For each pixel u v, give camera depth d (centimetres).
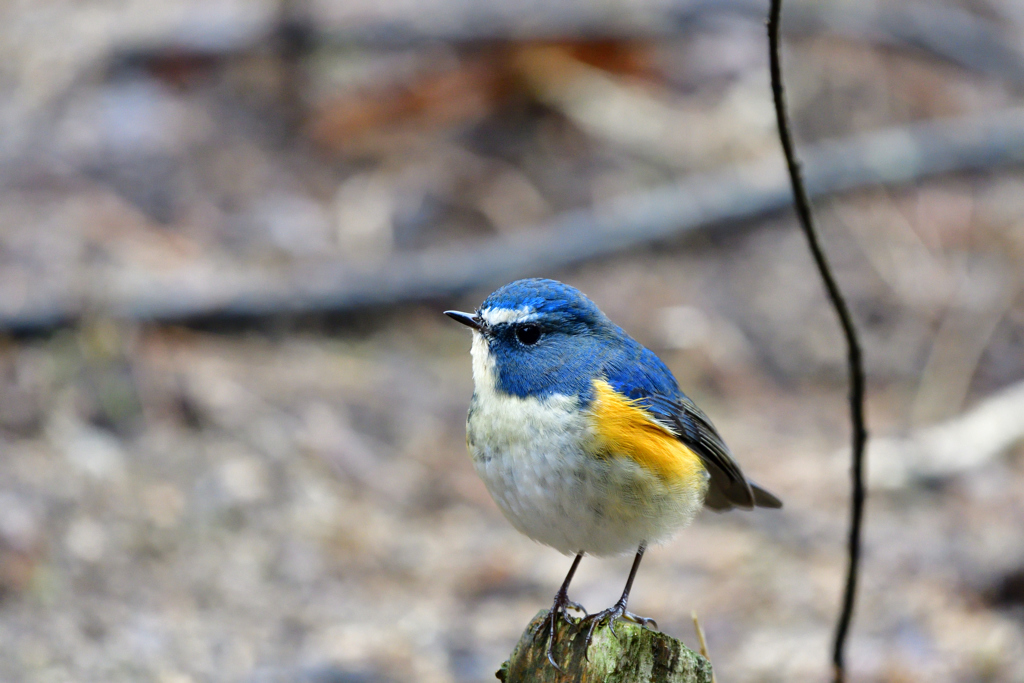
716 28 1711
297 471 1114
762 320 1409
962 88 1702
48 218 1329
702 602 1018
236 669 862
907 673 916
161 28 1596
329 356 1285
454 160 1510
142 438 1115
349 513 1084
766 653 944
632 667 584
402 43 1588
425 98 1552
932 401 1340
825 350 1392
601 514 627
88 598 905
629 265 1432
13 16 1678
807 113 1625
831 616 998
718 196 1480
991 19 1852
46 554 932
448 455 1191
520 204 1471
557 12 1623
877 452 1248
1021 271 1476
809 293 1442
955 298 1449
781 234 1493
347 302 1322
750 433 1276
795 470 1219
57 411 1116
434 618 970
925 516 1163
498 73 1573
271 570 992
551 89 1579
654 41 1648
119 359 1178
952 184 1577
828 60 1691
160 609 916
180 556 981
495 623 977
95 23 1630
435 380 1280
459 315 664
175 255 1324
